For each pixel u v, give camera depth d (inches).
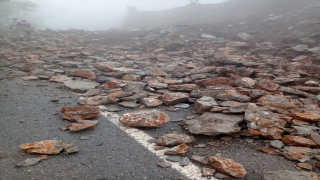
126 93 213.9
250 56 343.3
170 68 311.7
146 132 157.8
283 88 225.1
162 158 128.7
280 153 132.4
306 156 128.6
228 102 188.4
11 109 184.5
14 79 261.4
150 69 316.2
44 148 128.5
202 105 181.5
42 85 246.5
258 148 137.5
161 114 167.3
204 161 124.7
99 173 114.5
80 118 169.0
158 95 220.5
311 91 224.5
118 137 149.9
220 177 114.0
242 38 463.8
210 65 324.8
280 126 152.6
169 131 160.4
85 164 120.9
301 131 147.9
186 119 176.6
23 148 128.2
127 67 325.1
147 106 197.8
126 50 473.4
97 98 205.9
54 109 189.0
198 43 460.1
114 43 546.3
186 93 225.5
